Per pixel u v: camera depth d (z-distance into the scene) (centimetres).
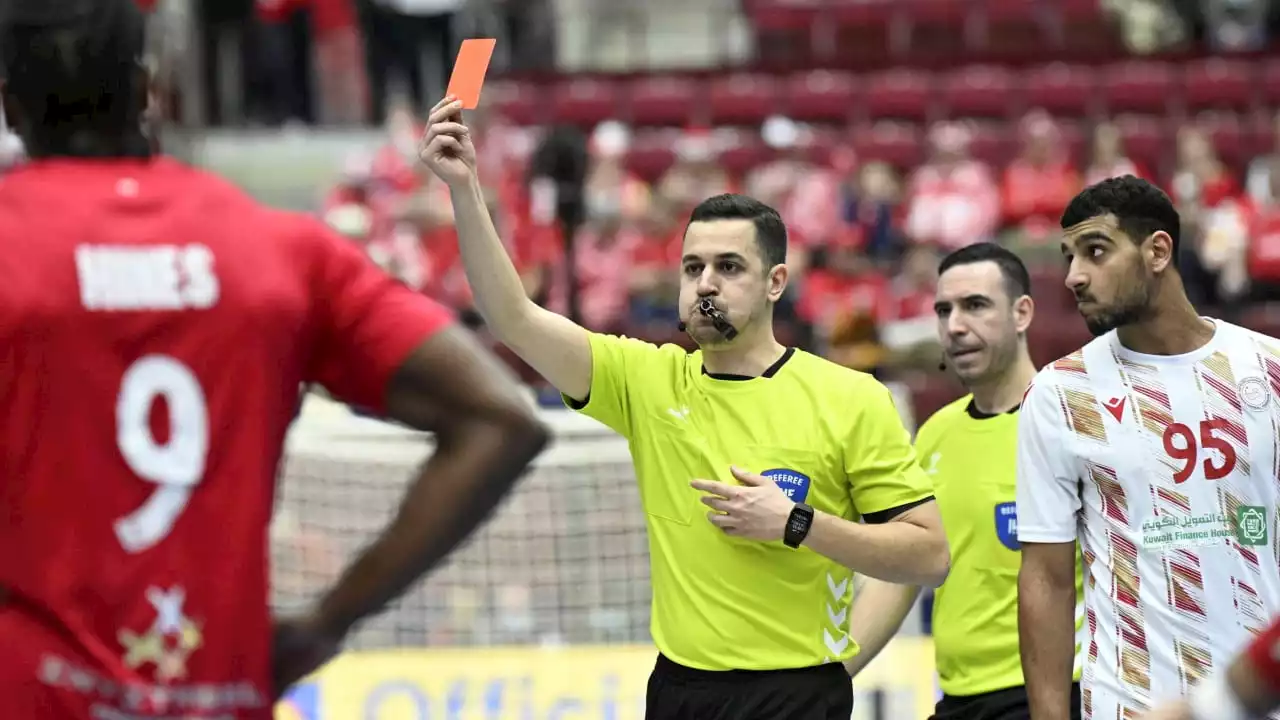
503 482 447
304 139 3300
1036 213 2733
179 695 417
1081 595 935
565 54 3916
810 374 842
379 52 3438
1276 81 3375
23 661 408
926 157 3109
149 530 418
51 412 411
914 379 2044
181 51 3003
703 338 826
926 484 825
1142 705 749
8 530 412
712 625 818
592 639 1277
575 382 842
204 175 449
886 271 2600
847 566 785
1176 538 751
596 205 2466
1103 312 761
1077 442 769
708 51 3912
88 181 432
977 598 966
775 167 2819
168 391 421
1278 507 751
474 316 2111
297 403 450
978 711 965
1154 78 3406
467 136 696
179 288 423
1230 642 744
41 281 412
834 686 830
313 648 446
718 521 775
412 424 451
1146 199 754
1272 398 751
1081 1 3747
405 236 2336
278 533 1252
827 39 3812
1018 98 3412
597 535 1276
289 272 439
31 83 434
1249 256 2388
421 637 1273
